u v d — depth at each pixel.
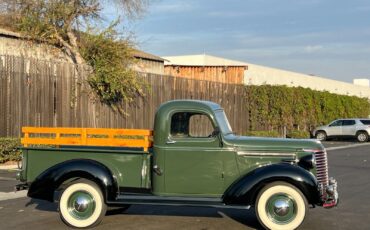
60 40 21.78
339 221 8.75
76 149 8.32
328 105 38.47
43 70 17.27
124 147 8.47
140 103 20.97
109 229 8.13
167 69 33.31
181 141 8.18
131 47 21.39
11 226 8.32
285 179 7.74
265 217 7.84
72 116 18.33
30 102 16.80
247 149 8.14
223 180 8.15
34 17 21.08
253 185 7.76
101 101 19.42
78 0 22.00
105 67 19.42
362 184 13.30
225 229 8.15
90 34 20.67
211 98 25.72
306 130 35.84
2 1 21.16
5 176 13.70
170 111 8.23
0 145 15.57
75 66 18.52
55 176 8.11
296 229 7.80
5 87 16.00
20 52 20.73
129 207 9.88
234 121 27.91
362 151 25.72
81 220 8.19
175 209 9.75
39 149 8.39
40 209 9.73
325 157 8.38
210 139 8.17
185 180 8.19
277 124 31.48
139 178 8.24
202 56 37.66
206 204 7.97
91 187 8.17
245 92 29.17
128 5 23.48
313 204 7.86
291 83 41.75
